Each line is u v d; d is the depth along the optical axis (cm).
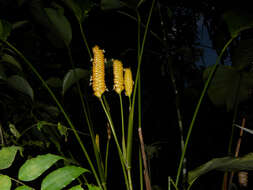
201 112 151
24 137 115
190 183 92
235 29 97
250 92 108
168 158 161
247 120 135
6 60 106
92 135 100
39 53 136
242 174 113
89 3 108
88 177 126
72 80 101
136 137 147
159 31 158
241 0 99
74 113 142
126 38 158
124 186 149
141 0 103
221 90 110
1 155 78
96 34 152
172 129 166
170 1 151
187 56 159
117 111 154
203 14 143
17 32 122
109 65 107
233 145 142
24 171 75
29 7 106
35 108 117
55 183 73
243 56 103
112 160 151
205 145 157
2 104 113
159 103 170
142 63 165
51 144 117
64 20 103
